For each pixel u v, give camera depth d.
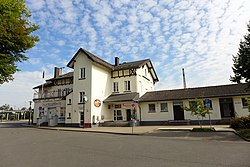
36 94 33.38
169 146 9.62
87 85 25.88
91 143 11.03
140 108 26.14
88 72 26.22
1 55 8.58
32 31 9.73
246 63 14.38
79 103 26.06
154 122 24.95
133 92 27.77
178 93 25.48
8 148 9.89
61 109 29.42
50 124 28.08
